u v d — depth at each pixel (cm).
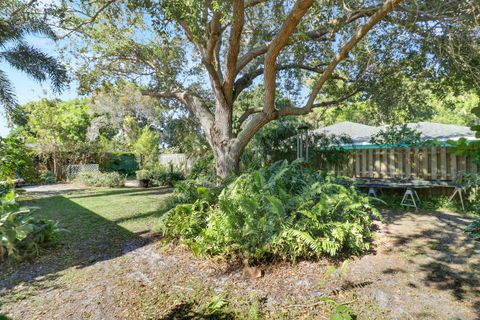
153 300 286
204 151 1366
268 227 353
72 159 1645
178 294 296
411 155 719
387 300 267
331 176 511
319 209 366
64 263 378
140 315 262
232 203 402
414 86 794
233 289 303
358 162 809
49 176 1485
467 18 475
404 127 788
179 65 930
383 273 316
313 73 955
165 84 902
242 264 351
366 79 808
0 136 711
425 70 705
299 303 271
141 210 684
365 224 423
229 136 734
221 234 370
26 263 379
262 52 761
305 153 871
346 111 1952
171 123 1597
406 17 575
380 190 751
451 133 870
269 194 414
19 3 535
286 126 901
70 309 273
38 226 434
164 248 420
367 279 305
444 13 487
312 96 591
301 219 373
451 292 275
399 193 741
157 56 854
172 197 621
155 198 889
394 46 700
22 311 271
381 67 757
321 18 507
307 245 348
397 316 243
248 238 359
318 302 271
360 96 898
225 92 727
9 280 333
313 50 812
